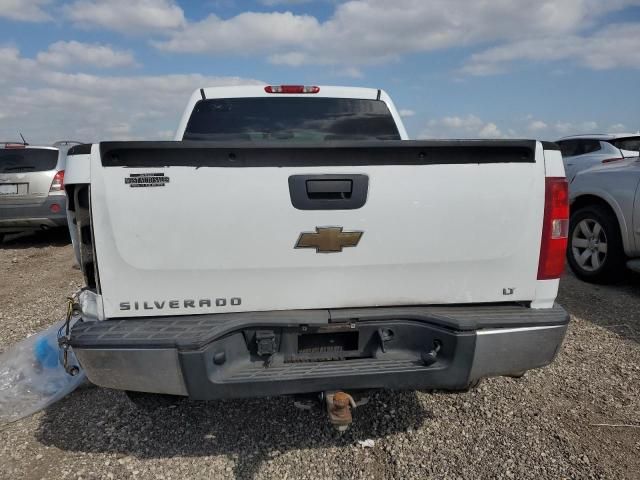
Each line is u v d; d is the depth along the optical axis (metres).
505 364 2.35
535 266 2.48
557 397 3.25
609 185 5.31
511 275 2.47
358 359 2.40
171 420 3.07
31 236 10.83
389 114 4.27
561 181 2.43
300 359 2.40
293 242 2.31
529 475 2.52
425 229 2.37
